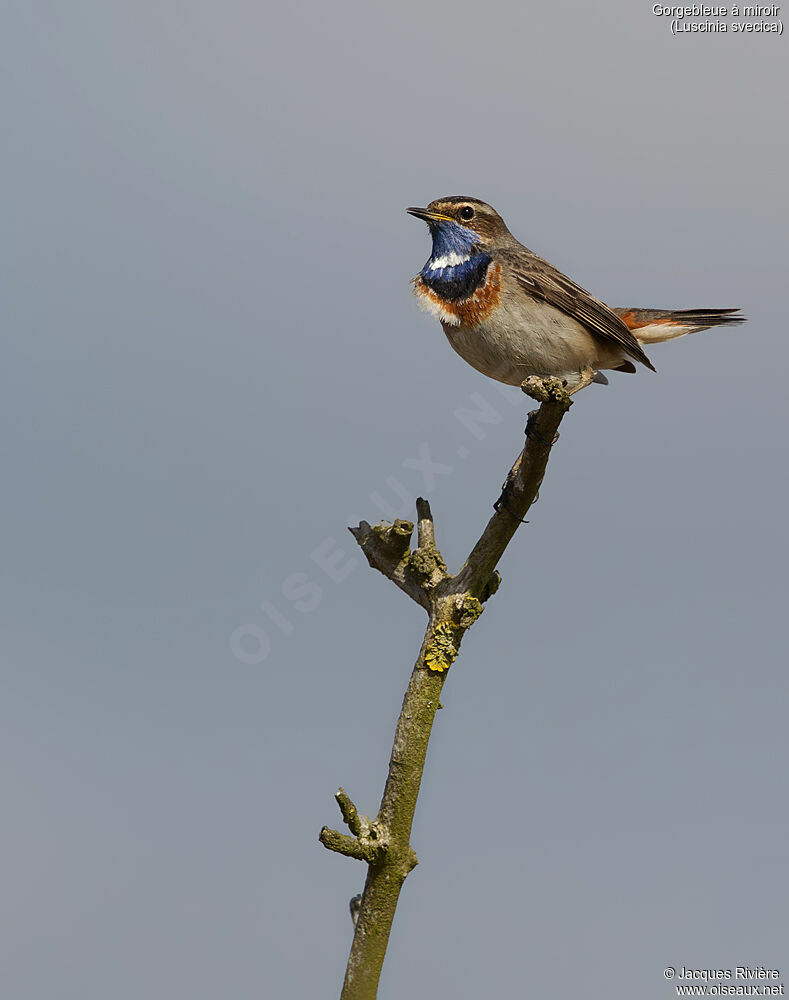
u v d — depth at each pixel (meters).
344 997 7.37
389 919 7.46
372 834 7.49
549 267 13.12
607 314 13.14
